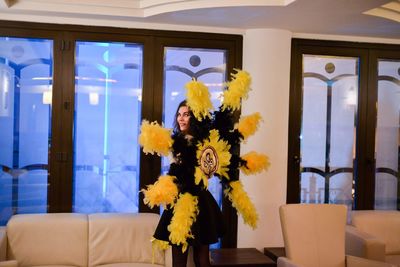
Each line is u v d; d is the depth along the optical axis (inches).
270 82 176.2
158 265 141.6
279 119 177.6
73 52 172.7
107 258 142.9
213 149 123.7
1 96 170.9
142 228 146.8
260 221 176.4
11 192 172.2
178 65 181.5
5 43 170.4
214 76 184.5
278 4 147.7
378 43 193.6
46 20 170.2
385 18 160.7
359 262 126.7
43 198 174.1
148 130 119.6
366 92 194.1
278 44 177.2
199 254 130.8
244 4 148.8
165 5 160.2
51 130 172.9
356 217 161.2
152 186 121.1
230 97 125.7
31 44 171.9
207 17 165.9
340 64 192.7
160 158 179.6
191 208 120.0
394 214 164.9
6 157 171.6
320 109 191.8
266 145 175.9
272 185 177.0
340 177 194.9
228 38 182.1
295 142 187.5
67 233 142.4
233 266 153.8
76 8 164.2
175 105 181.6
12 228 139.9
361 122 194.1
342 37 190.1
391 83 197.9
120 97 178.9
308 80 190.1
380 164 197.9
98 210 178.2
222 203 183.9
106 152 178.4
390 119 198.1
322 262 127.0
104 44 176.6
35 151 173.2
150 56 177.8
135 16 168.7
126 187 180.1
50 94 173.2
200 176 119.6
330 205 133.1
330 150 193.5
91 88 176.6
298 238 126.6
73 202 176.1
